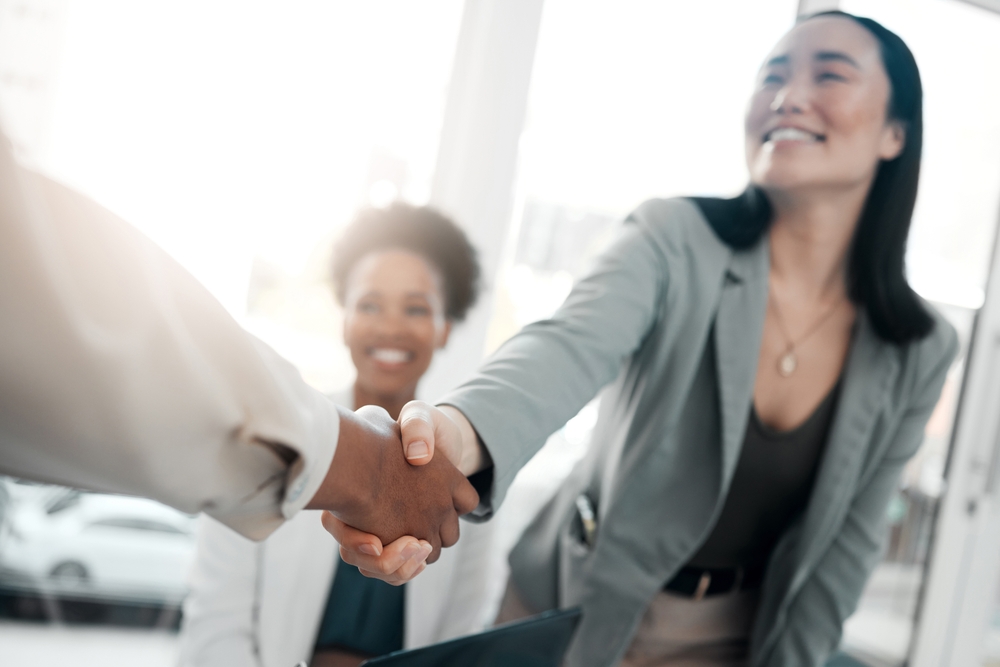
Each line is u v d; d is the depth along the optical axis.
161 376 0.39
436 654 0.76
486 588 1.31
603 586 1.04
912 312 1.04
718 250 1.01
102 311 0.36
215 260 1.77
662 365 1.01
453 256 1.33
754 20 2.02
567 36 1.93
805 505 1.11
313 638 1.14
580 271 2.00
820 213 1.01
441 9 1.84
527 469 1.96
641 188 2.01
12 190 0.32
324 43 1.80
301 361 1.84
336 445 0.52
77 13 1.67
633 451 1.02
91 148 1.70
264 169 1.79
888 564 2.20
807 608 1.13
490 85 1.82
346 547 0.59
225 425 0.42
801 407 1.07
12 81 1.65
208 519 1.15
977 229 2.18
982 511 2.20
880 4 2.09
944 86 2.15
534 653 0.87
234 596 1.11
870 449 1.09
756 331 1.00
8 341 0.33
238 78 1.76
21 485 1.95
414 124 1.85
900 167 1.02
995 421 2.18
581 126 1.96
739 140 2.04
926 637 2.20
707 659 1.13
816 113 0.95
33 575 1.97
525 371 0.80
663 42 1.98
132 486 0.40
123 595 2.04
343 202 1.84
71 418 0.36
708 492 1.01
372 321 1.25
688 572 1.09
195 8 1.73
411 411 0.65
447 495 0.65
